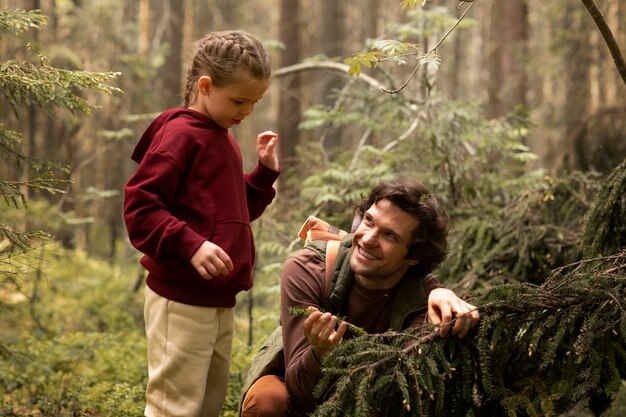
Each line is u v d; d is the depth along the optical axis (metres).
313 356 2.85
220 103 2.99
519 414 2.90
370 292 3.04
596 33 11.56
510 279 4.60
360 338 2.81
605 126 8.48
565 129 11.55
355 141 12.71
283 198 6.35
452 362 2.80
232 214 3.01
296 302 3.05
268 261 5.54
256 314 6.33
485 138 5.64
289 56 15.33
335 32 15.00
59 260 9.17
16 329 6.59
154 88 13.17
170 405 2.94
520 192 5.35
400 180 3.01
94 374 4.93
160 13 14.14
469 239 4.97
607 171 8.28
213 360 3.13
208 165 2.98
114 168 12.14
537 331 2.75
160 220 2.80
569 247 4.60
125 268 10.33
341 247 3.12
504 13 11.43
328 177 5.86
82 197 8.35
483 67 19.11
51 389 4.34
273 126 19.39
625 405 2.55
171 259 2.95
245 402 3.11
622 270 2.98
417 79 5.85
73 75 3.22
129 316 7.91
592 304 2.83
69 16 11.69
